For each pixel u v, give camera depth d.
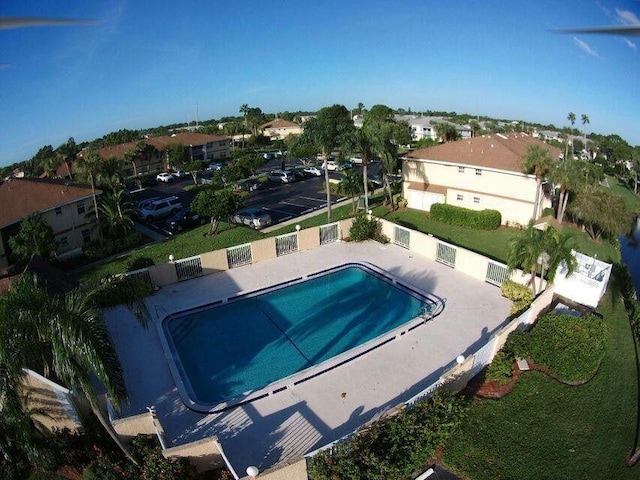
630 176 67.25
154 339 16.42
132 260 26.84
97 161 31.75
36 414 11.23
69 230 30.30
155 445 10.83
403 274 21.61
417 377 13.84
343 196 42.56
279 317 18.84
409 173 36.84
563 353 13.50
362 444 9.99
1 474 10.51
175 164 65.75
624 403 12.86
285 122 110.69
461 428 11.64
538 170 27.61
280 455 10.95
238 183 50.09
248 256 23.16
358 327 17.89
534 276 18.05
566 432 11.66
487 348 13.80
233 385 14.41
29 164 79.12
